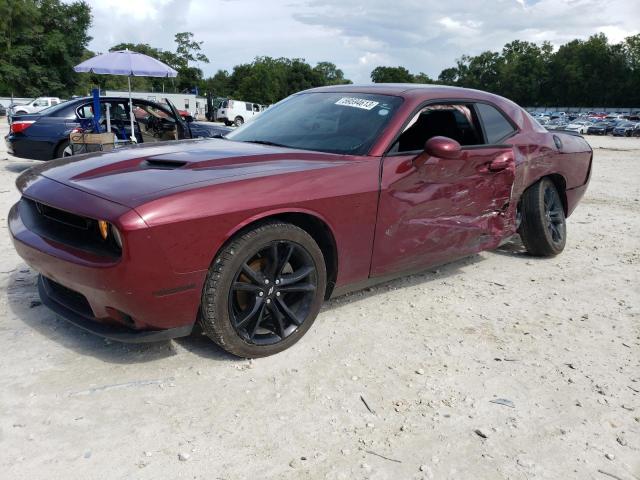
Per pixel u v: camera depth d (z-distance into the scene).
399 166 3.27
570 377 2.86
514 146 4.17
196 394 2.50
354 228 3.09
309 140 3.49
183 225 2.41
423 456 2.18
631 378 2.89
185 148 3.32
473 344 3.18
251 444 2.19
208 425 2.29
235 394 2.52
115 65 8.86
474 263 4.78
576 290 4.20
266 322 2.97
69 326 3.10
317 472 2.05
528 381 2.80
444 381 2.75
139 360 2.77
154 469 2.02
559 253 5.01
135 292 2.38
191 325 2.64
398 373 2.80
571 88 114.19
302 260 2.92
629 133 44.81
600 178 11.33
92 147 7.82
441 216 3.58
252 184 2.67
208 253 2.51
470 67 133.62
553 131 4.99
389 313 3.54
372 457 2.16
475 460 2.18
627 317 3.72
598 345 3.26
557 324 3.54
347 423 2.36
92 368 2.68
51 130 8.97
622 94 110.06
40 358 2.74
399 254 3.40
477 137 3.94
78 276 2.47
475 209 3.82
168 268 2.41
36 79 66.56
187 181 2.59
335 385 2.65
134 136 8.82
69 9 72.25
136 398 2.45
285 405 2.46
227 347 2.72
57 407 2.35
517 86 122.06
